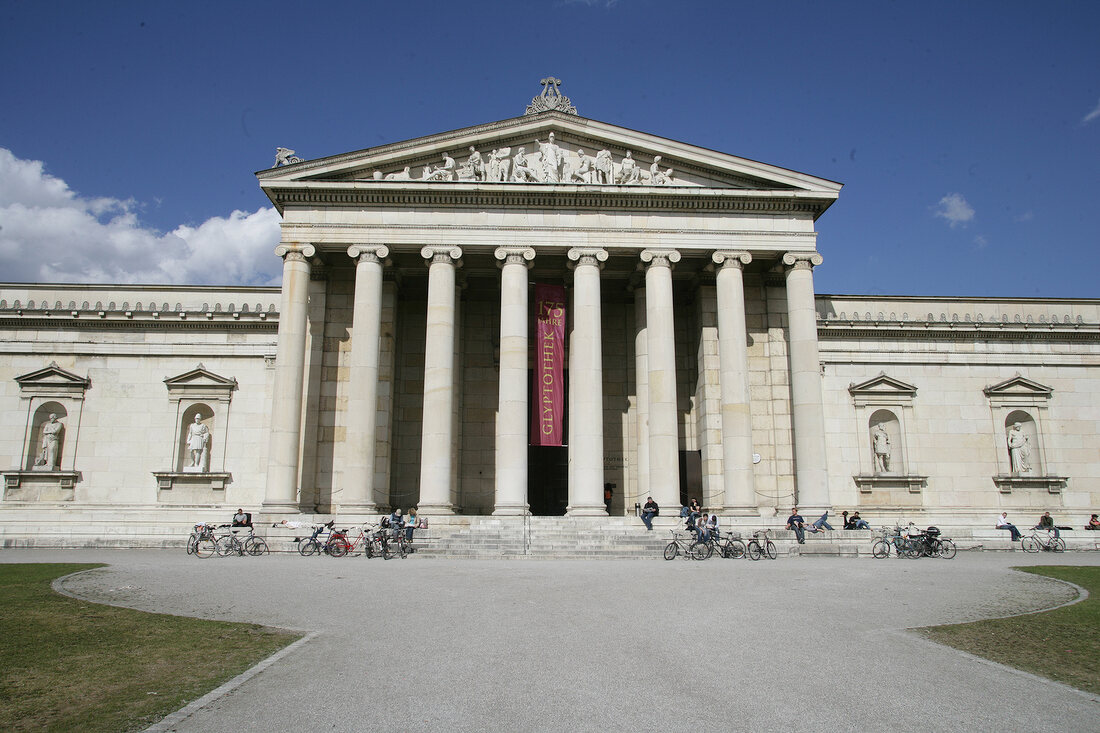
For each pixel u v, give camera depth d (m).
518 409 38.66
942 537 35.50
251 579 22.97
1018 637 15.86
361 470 37.84
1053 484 48.97
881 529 36.16
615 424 46.88
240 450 47.91
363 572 25.17
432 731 10.28
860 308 52.53
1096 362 50.81
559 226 40.84
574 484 38.66
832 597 20.61
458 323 43.69
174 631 15.56
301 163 40.16
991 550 36.59
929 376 50.19
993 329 50.41
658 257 40.75
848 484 48.38
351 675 12.76
